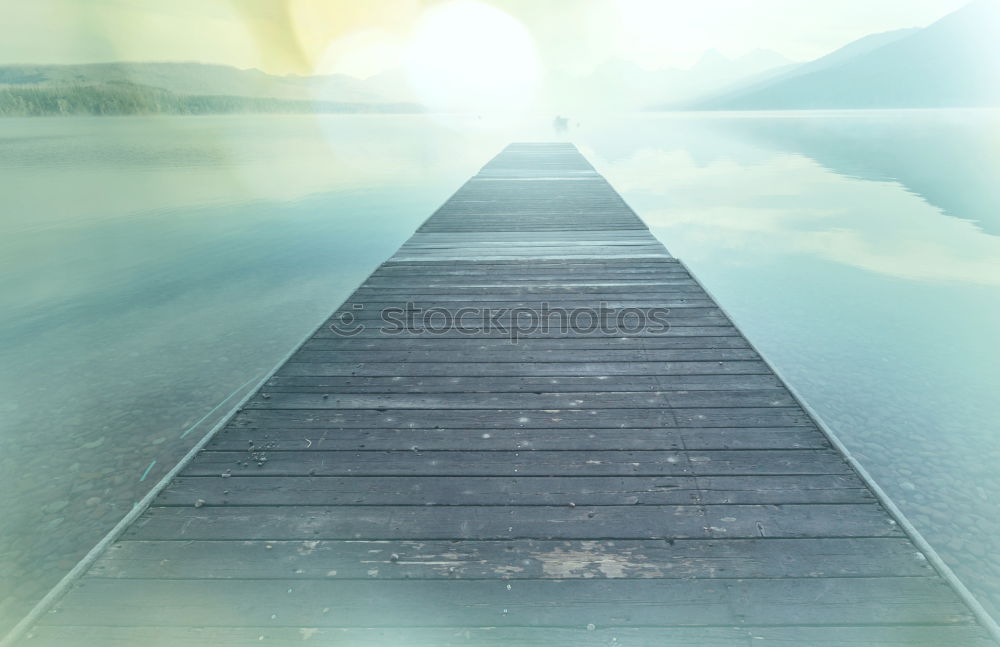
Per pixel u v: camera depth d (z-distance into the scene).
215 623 2.03
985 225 12.11
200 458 2.96
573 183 13.42
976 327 6.39
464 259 6.86
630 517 2.50
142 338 6.66
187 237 12.71
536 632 1.98
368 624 2.02
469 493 2.69
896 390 4.92
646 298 5.37
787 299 7.51
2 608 2.83
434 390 3.67
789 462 2.85
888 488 3.57
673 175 20.78
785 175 20.44
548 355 4.17
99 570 2.25
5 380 5.48
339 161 29.30
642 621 2.01
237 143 43.78
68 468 4.05
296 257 10.88
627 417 3.30
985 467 3.77
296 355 4.22
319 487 2.74
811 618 2.00
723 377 3.76
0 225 14.09
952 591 2.09
